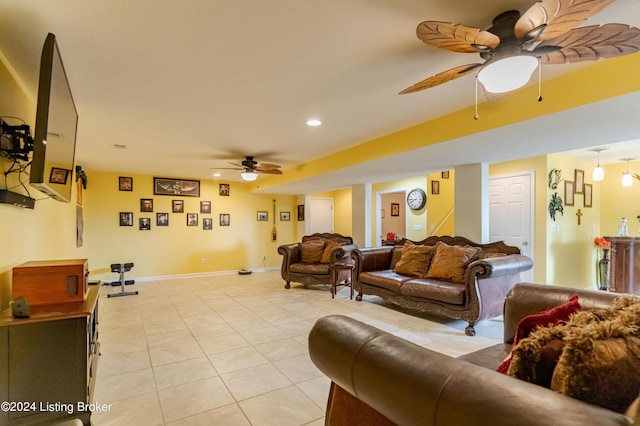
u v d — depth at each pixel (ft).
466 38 4.78
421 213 21.66
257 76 7.34
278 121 10.52
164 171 20.36
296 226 28.40
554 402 2.16
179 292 17.80
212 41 5.89
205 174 21.77
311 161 17.17
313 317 12.91
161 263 22.24
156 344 10.07
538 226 15.90
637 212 18.04
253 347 9.84
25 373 5.03
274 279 22.15
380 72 7.19
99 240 20.16
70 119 6.50
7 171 6.16
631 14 5.27
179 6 4.89
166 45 6.00
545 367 2.96
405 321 12.28
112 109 9.29
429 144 10.57
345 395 4.18
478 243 13.41
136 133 11.76
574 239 17.28
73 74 7.13
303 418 6.27
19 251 6.89
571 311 4.37
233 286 19.57
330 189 23.73
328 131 11.73
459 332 11.05
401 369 3.00
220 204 24.76
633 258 16.65
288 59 6.59
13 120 6.65
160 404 6.74
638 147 15.05
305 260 19.35
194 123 10.64
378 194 24.56
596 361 2.46
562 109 7.45
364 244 20.13
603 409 2.13
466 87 7.97
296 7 4.95
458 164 13.94
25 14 4.99
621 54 5.25
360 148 13.65
